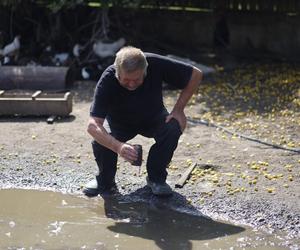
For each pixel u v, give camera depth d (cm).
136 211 688
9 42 1420
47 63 1325
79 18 1448
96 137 639
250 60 1458
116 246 610
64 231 643
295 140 895
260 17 1472
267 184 738
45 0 1433
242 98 1139
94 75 1297
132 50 618
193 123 988
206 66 1352
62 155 845
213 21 1498
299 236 630
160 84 675
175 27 1506
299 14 1445
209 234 634
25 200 719
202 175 768
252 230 642
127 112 679
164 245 612
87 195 730
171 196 712
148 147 864
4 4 1334
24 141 897
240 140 902
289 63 1427
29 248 606
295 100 1098
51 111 1001
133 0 1333
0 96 1050
